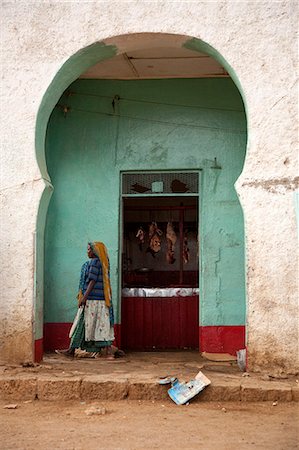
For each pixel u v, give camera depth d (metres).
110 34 8.13
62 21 8.24
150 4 8.10
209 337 9.77
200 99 10.27
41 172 8.22
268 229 7.61
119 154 10.28
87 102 10.39
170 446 4.90
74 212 10.22
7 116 8.21
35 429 5.50
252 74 7.86
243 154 10.14
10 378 6.98
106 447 4.88
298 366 7.39
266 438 5.14
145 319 10.86
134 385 6.84
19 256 8.05
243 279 9.88
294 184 7.62
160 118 10.29
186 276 13.02
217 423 5.72
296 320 7.47
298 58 7.81
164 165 10.19
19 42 8.28
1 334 7.96
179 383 6.86
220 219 10.02
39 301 8.20
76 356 9.15
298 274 7.51
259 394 6.70
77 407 6.50
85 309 8.94
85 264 9.12
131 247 13.07
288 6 7.91
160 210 12.84
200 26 8.01
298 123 7.71
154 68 9.97
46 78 8.20
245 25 7.94
